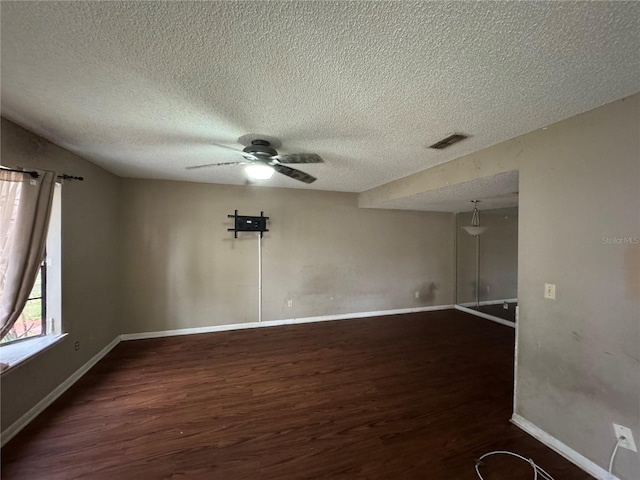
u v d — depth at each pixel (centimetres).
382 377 287
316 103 170
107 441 191
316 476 165
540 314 200
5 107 177
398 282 543
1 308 200
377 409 231
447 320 496
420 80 144
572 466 174
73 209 270
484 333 427
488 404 239
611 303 162
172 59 128
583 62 128
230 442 192
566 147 186
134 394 251
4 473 163
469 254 595
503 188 313
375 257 526
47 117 191
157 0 95
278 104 172
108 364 311
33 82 148
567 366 183
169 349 355
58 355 246
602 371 166
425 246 564
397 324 471
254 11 101
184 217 411
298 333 420
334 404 238
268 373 294
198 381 276
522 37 111
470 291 595
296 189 470
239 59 128
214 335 408
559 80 143
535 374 202
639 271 151
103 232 334
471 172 266
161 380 277
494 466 173
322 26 107
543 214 199
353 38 113
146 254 395
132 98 165
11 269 202
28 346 224
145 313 395
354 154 271
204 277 421
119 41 116
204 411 227
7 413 191
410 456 181
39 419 213
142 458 176
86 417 217
